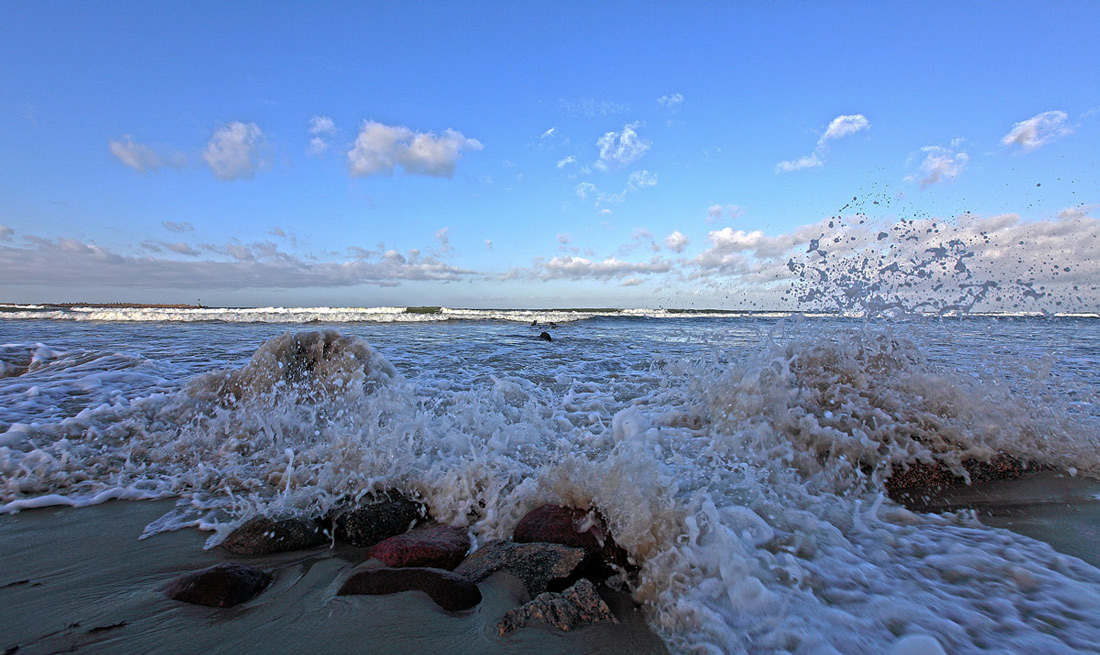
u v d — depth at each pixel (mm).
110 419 3975
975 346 4562
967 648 1547
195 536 2449
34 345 6543
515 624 1745
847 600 1815
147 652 1594
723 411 3855
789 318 4703
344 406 4348
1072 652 1521
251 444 3680
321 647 1631
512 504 2719
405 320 19766
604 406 4746
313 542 2383
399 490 2889
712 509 2395
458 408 4355
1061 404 3906
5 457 3213
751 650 1601
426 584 1948
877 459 3203
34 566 2121
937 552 2176
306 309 23516
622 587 2061
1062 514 2619
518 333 13344
